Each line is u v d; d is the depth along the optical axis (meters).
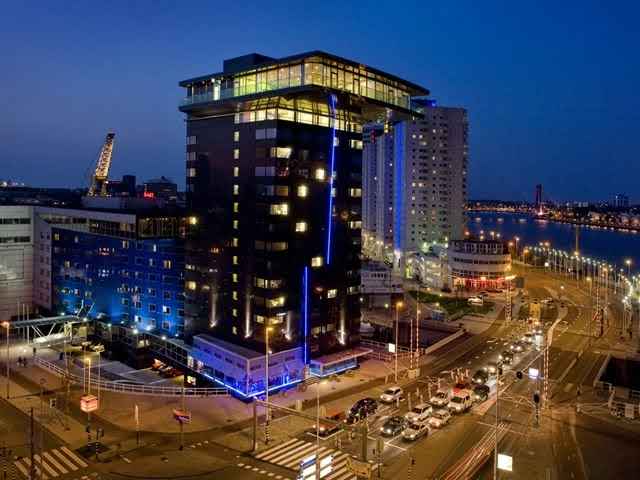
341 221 96.94
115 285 114.81
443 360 105.69
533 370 85.31
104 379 89.81
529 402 83.06
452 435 70.81
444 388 88.62
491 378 94.50
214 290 95.94
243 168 90.69
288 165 87.44
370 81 93.81
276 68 88.25
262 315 87.38
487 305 161.25
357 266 100.81
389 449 66.56
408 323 138.50
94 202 139.50
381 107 95.00
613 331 131.88
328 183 93.94
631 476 60.25
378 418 75.94
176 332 104.62
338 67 87.94
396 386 89.19
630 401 83.75
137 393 84.19
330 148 93.88
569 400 84.44
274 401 82.12
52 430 70.62
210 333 96.88
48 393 83.56
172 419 74.81
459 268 188.25
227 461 63.03
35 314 133.75
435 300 170.38
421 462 63.22
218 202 95.00
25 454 63.94
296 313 90.50
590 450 66.69
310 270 91.81
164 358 104.50
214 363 90.19
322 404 81.12
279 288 87.56
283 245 87.69
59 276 127.75
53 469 60.59
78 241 122.50
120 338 113.25
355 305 100.62
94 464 61.81
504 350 113.38
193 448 66.25
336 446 67.19
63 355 102.88
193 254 99.88
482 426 73.75
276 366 86.81
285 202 87.50
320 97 86.38
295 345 90.50
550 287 199.50
